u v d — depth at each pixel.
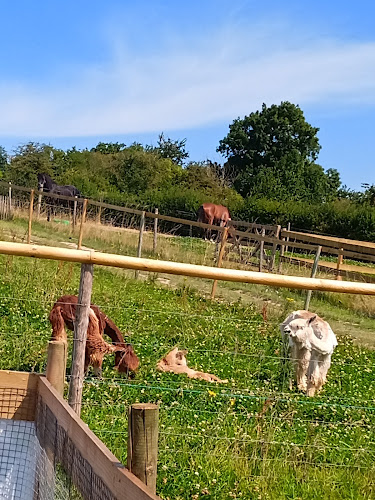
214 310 12.59
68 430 3.39
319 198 65.62
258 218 40.78
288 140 75.88
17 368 6.39
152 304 12.02
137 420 2.86
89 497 3.02
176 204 41.50
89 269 4.50
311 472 5.53
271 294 15.84
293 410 6.81
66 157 52.66
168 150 67.69
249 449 5.66
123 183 51.38
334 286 4.77
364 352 11.34
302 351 8.30
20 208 25.69
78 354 4.54
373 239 36.72
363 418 7.07
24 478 4.10
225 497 5.01
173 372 8.06
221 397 7.09
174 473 5.20
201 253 20.91
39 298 10.45
